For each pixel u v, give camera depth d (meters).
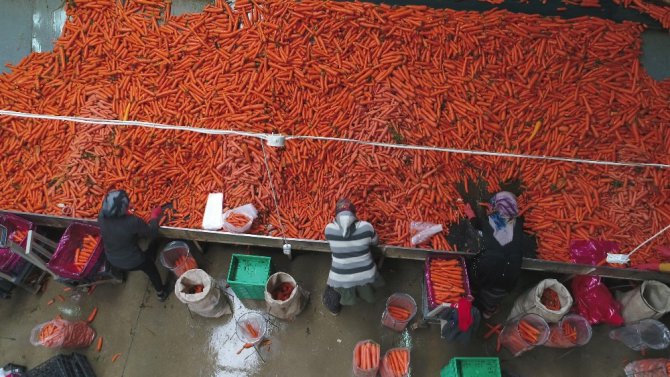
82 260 4.59
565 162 4.75
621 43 5.18
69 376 4.36
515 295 4.97
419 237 4.52
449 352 4.71
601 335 4.76
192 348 4.75
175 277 5.05
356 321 4.86
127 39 5.19
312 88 4.99
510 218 3.93
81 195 4.75
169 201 4.82
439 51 5.11
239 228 4.58
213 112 4.96
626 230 4.57
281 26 5.20
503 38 5.16
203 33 5.21
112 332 4.82
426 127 4.89
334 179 4.75
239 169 4.79
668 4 5.36
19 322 4.88
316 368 4.65
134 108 4.96
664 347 4.42
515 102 4.96
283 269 5.13
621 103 4.98
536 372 4.62
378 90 5.03
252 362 4.68
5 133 4.95
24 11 5.45
